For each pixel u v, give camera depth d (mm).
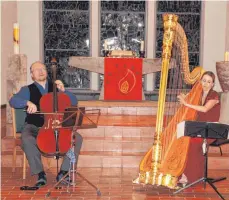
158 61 7785
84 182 4895
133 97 7762
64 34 9336
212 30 9289
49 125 4512
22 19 9070
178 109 4758
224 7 9234
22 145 4801
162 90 4125
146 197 4355
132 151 5871
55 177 5133
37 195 4406
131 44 9367
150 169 4305
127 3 9320
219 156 5617
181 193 4492
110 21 9336
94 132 6164
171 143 4586
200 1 9320
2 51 6492
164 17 4004
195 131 4094
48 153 4449
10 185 4801
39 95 5027
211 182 4430
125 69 7703
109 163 5617
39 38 9156
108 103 7621
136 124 6328
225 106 5371
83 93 9125
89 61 7766
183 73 4543
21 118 5164
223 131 4059
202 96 4805
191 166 4727
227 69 6367
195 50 9391
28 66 9156
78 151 4809
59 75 9352
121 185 4793
